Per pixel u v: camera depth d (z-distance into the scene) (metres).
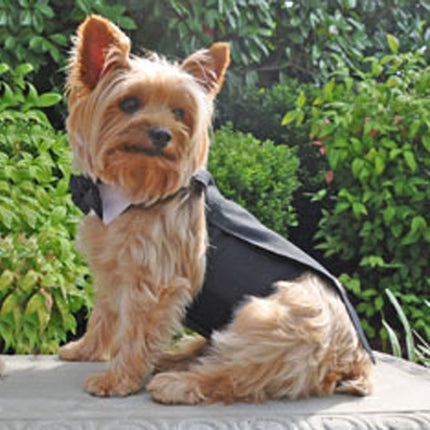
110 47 1.02
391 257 1.63
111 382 1.02
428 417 1.01
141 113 1.01
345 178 1.63
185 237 1.03
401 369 1.17
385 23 2.13
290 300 1.02
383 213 1.55
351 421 0.99
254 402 1.01
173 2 1.58
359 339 1.06
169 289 1.03
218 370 1.01
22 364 1.12
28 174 1.34
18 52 1.49
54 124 1.66
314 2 1.90
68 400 1.00
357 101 1.60
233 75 1.83
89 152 1.03
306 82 2.08
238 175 1.50
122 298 1.03
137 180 1.02
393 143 1.56
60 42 1.52
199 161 1.05
